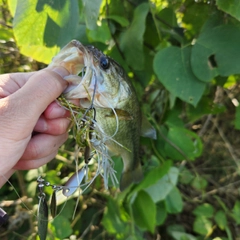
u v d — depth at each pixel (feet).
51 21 0.87
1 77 0.77
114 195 1.35
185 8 1.07
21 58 1.29
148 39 1.15
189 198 1.59
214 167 1.75
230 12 0.85
